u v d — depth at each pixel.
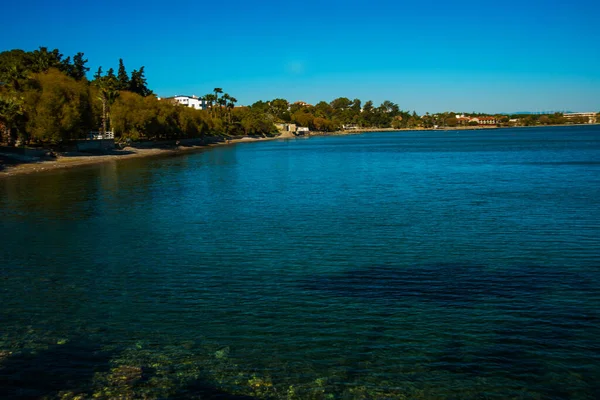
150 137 114.56
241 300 15.14
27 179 50.81
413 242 22.19
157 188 43.12
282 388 10.26
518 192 37.38
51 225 26.75
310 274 17.69
